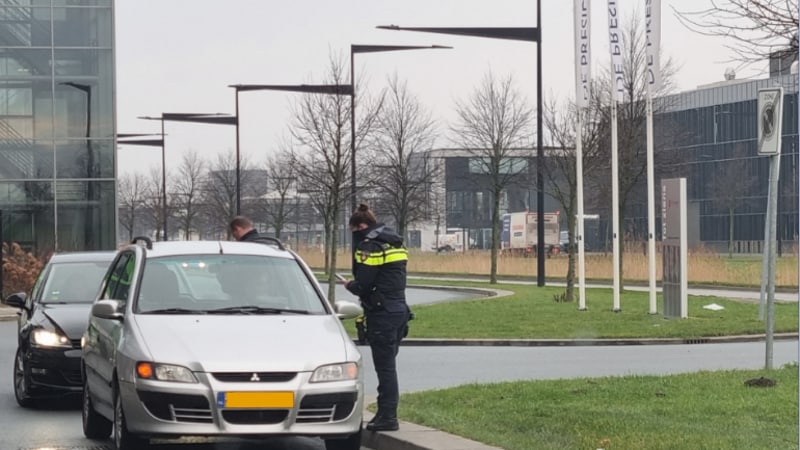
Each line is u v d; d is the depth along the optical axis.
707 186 151.12
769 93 25.14
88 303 25.48
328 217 99.19
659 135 89.31
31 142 77.06
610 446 16.38
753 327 42.31
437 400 22.48
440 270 106.44
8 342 42.41
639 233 136.75
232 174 145.75
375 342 18.80
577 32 50.03
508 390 23.52
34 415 23.50
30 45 77.25
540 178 70.12
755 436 17.20
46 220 77.19
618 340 39.62
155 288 18.56
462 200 190.12
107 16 78.12
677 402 21.22
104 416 19.09
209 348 16.39
